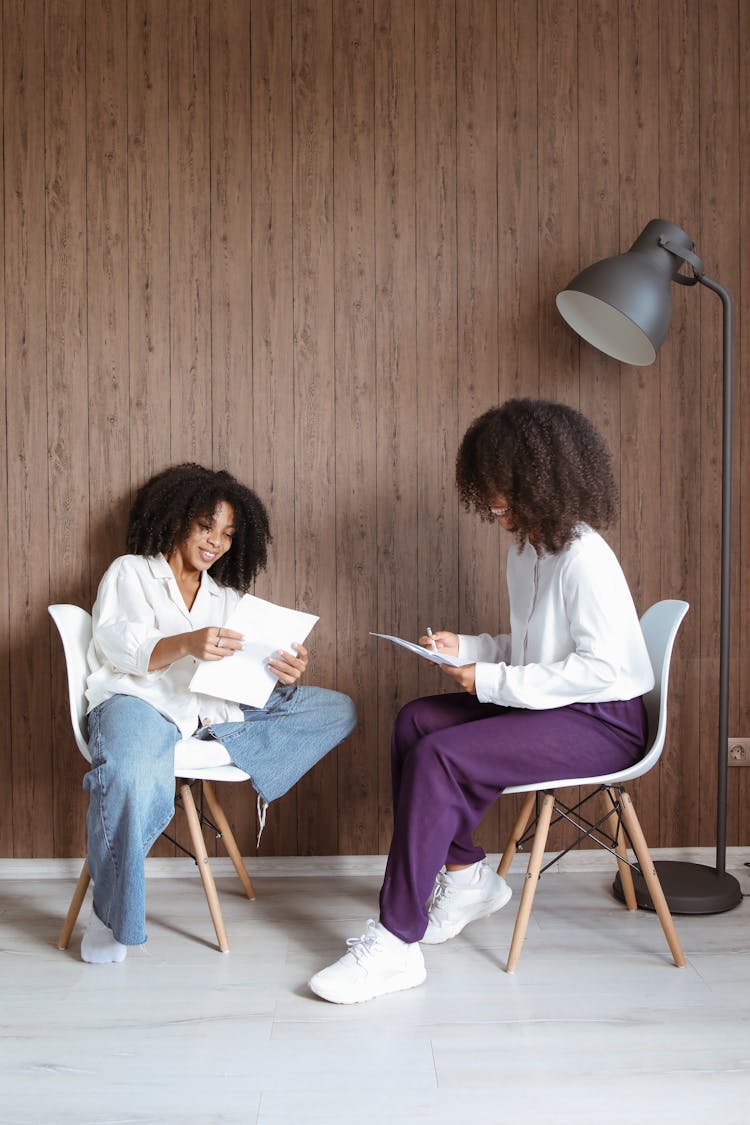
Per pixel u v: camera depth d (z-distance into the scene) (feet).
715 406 8.05
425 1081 4.92
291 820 8.04
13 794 8.01
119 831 6.01
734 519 8.11
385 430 7.97
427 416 7.97
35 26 7.77
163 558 7.18
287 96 7.84
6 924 7.00
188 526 7.12
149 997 5.81
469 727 6.07
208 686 6.38
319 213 7.89
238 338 7.91
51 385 7.89
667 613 6.66
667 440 8.05
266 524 7.71
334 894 7.57
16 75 7.78
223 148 7.84
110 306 7.88
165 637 6.57
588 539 6.37
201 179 7.85
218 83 7.83
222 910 7.22
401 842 5.88
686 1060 5.12
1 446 7.89
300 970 6.18
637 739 6.31
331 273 7.90
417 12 7.86
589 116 7.93
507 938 6.68
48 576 7.95
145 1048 5.23
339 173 7.89
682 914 7.08
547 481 6.26
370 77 7.86
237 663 6.55
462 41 7.88
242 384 7.92
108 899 6.10
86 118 7.81
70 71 7.80
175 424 7.93
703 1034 5.38
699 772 8.16
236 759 6.72
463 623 8.06
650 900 7.15
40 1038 5.33
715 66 7.94
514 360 7.98
